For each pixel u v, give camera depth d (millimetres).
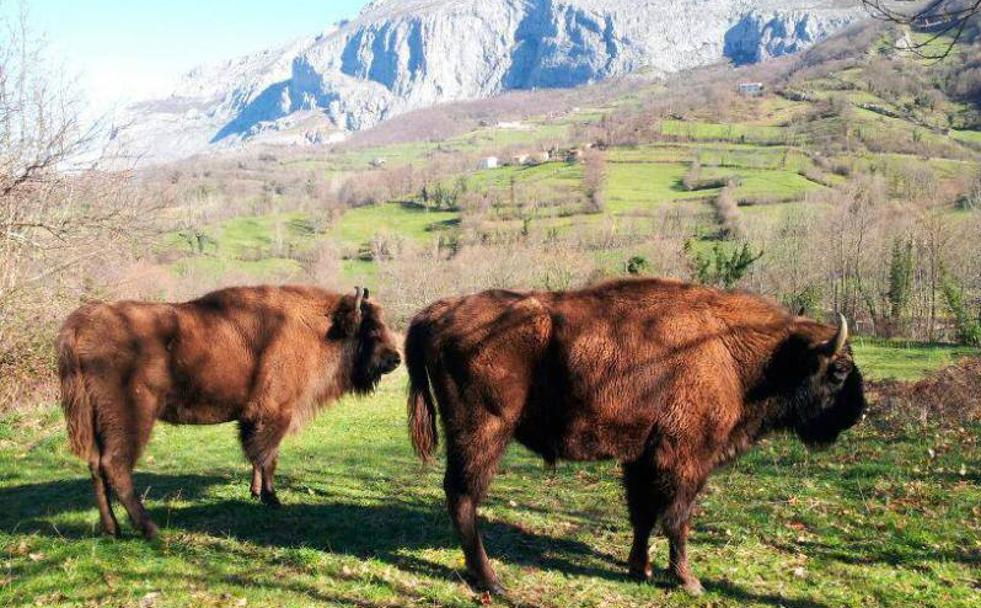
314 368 7691
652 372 5648
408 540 6484
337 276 48500
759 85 160375
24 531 6480
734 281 31281
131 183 15727
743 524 7012
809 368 5922
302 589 5293
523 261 42625
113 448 6289
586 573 5867
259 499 7672
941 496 7559
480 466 5617
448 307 5906
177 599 5051
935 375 15305
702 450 5723
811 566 6000
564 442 5789
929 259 35531
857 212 42219
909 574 5809
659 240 46281
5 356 14234
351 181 104125
